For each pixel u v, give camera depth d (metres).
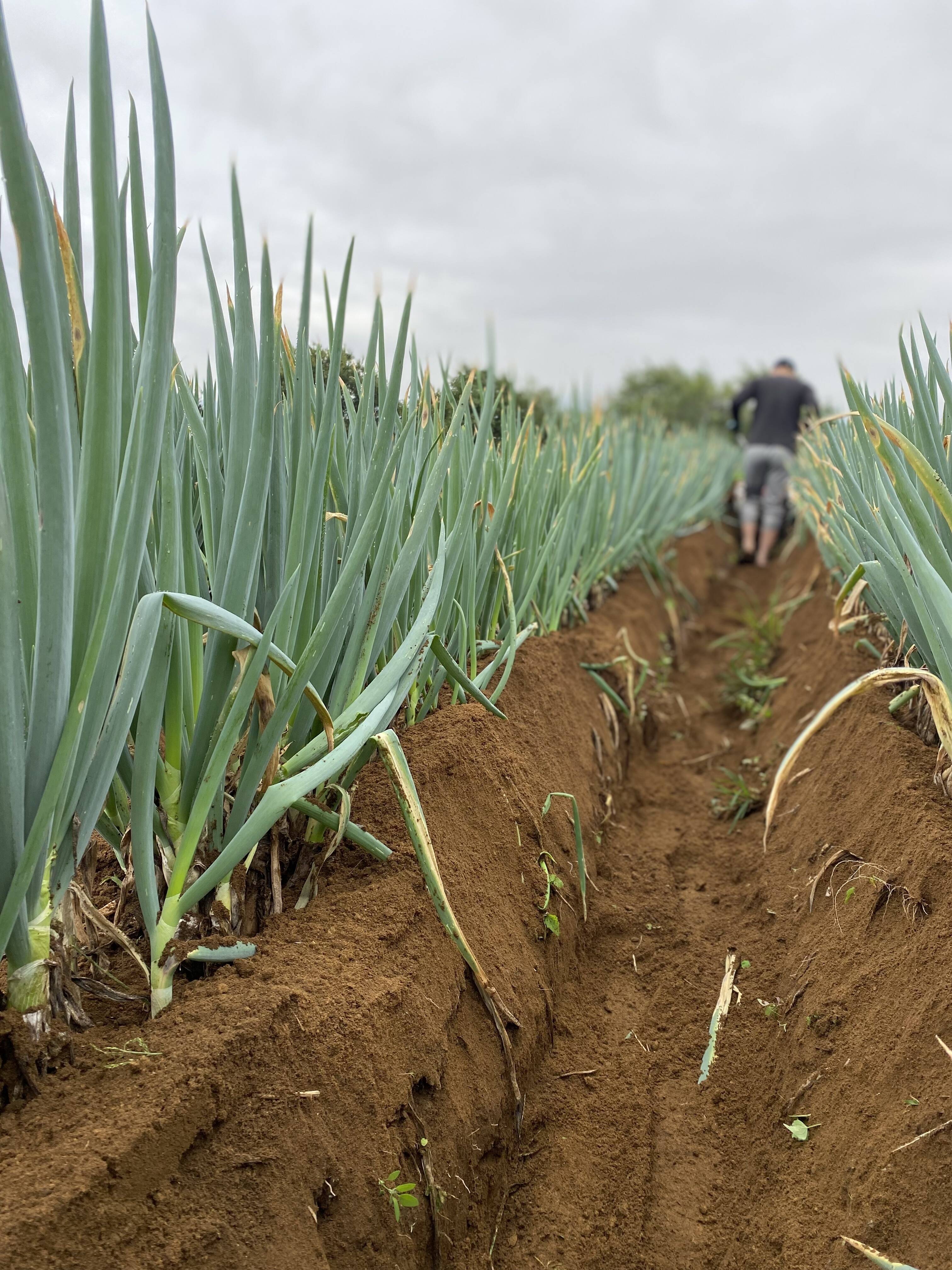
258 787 1.58
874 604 3.16
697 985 2.39
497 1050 1.85
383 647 1.92
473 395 3.41
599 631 4.17
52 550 1.16
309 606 1.71
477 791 2.23
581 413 5.17
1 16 1.02
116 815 1.60
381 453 1.71
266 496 1.50
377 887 1.80
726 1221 1.73
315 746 1.64
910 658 2.60
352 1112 1.41
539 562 3.15
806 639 4.83
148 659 1.34
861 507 2.59
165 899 1.47
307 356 1.55
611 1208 1.75
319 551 1.72
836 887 2.29
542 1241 1.67
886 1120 1.61
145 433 1.24
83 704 1.20
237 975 1.51
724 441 13.12
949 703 1.62
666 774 4.05
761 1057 2.08
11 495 1.19
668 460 7.19
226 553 1.53
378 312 1.90
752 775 3.80
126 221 1.27
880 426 1.62
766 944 2.46
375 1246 1.37
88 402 1.19
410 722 2.32
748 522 9.64
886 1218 1.48
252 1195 1.24
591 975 2.46
